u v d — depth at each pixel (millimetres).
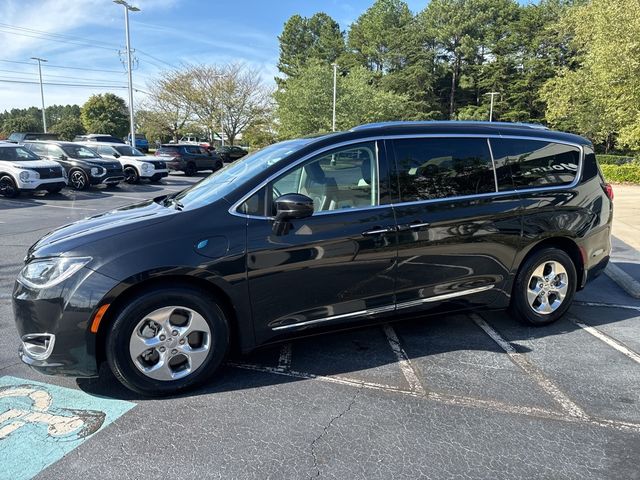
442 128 3871
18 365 3613
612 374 3559
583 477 2434
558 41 53500
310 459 2559
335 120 41656
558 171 4277
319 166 3484
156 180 20438
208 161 26297
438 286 3781
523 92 55500
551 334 4301
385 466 2508
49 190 14945
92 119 66000
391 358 3793
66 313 2908
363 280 3508
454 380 3439
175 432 2781
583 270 4484
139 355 3059
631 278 5875
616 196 16266
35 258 3066
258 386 3330
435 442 2713
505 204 3955
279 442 2701
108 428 2812
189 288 3119
